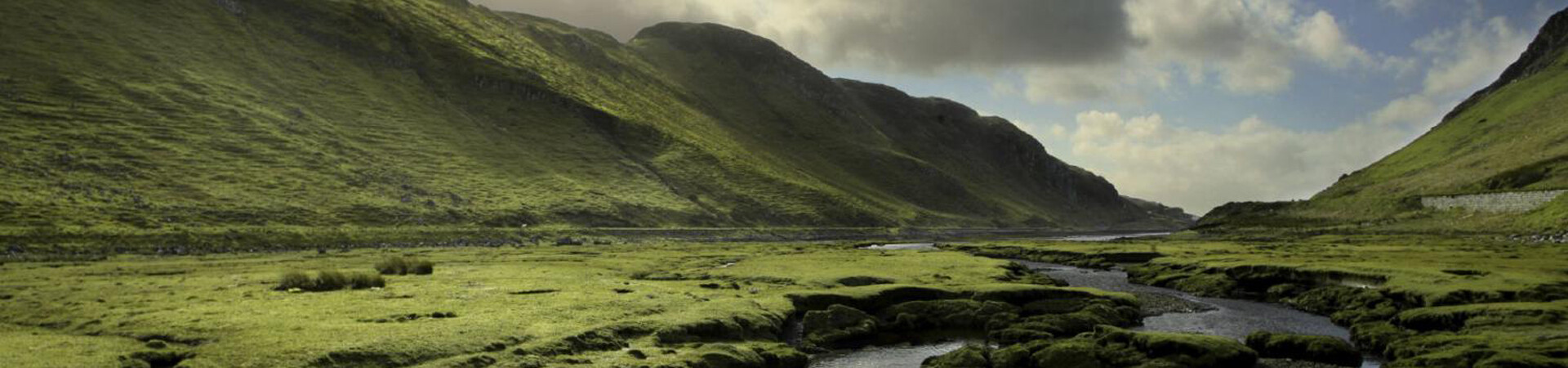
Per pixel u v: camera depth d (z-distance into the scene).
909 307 49.84
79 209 100.25
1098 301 52.94
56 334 33.88
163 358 29.52
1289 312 56.03
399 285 53.75
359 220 130.38
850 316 45.81
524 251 113.00
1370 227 156.75
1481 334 37.47
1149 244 140.12
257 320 36.56
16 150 114.00
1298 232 165.88
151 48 173.50
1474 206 142.88
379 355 30.31
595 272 69.69
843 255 98.69
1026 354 36.38
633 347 35.06
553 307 41.88
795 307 49.06
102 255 88.25
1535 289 50.00
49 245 86.69
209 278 57.94
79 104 138.88
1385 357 38.25
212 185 125.31
